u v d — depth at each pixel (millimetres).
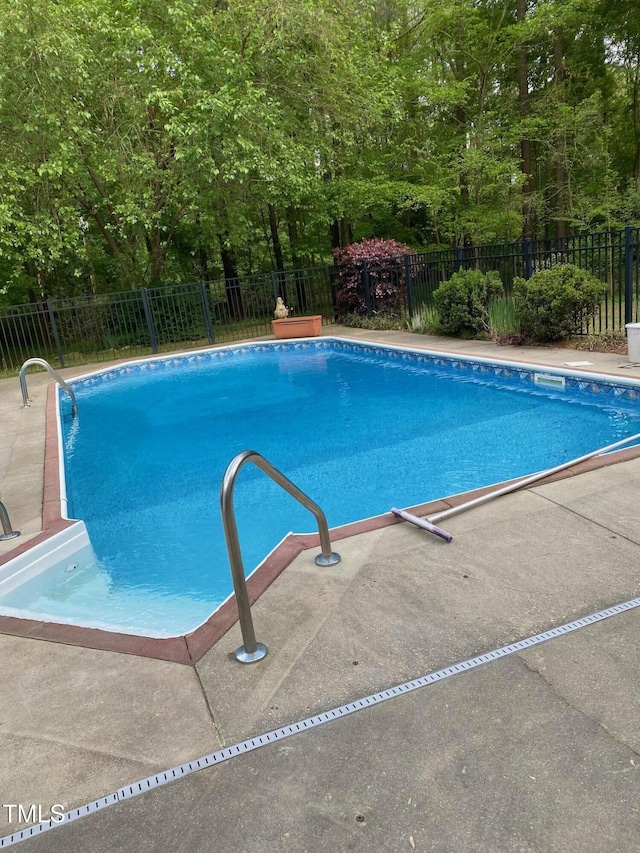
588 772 1573
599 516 3141
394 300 13898
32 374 12969
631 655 2023
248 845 1467
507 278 10266
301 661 2172
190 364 12797
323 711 1905
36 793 1699
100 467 5988
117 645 2430
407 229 21609
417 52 17312
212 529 4211
